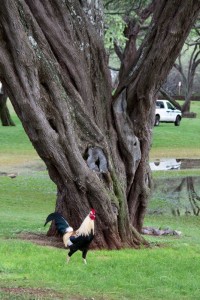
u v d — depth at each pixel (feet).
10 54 55.42
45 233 67.10
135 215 69.72
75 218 59.31
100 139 59.00
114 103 63.57
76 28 60.39
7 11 54.49
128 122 64.18
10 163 154.92
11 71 55.21
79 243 48.55
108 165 59.21
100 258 53.42
